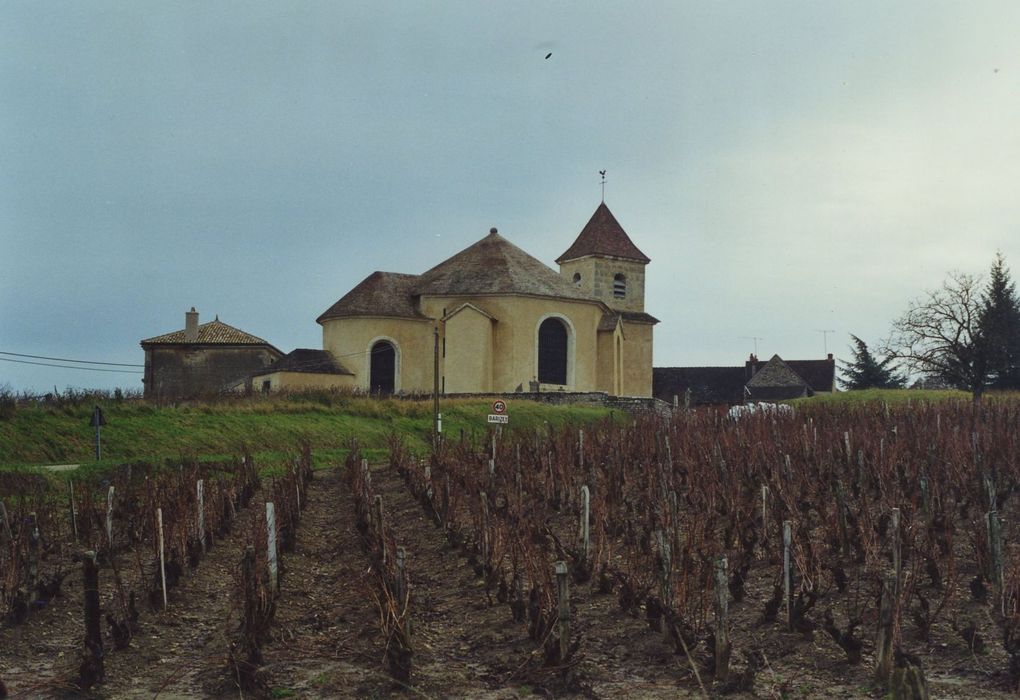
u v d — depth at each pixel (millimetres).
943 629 15336
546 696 13258
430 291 61812
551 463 28516
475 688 13578
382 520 20359
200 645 15641
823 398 68562
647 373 73500
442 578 20172
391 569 17203
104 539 20688
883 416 42281
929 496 21797
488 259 62750
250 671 13555
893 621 13242
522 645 15297
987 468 24828
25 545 18656
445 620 17234
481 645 15531
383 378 60844
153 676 14188
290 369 57969
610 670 14328
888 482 24438
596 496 22484
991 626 15383
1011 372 76875
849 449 27750
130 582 19297
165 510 21703
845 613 16438
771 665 14336
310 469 34375
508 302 60438
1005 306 77438
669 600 16109
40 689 13438
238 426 42969
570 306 62281
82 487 25969
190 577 19969
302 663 14633
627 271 76062
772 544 20062
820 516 21828
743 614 16688
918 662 13750
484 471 30906
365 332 60344
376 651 14984
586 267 75562
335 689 13492
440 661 14836
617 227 77250
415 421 49531
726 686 13352
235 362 69500
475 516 22078
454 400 54000
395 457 35969
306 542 23891
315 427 45125
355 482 29562
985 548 17078
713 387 99875
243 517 26562
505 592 17703
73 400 40219
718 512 23203
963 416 41781
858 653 14047
